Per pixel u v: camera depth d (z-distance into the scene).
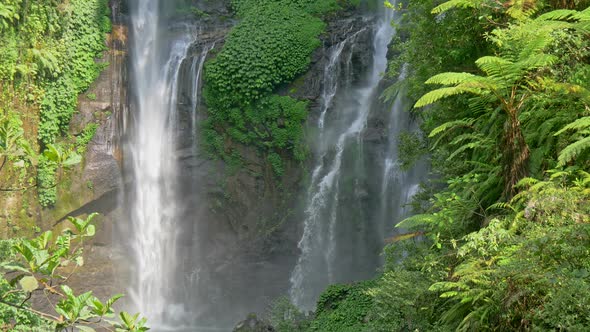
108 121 24.70
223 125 25.78
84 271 23.81
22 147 4.87
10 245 5.40
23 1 22.25
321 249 25.12
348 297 14.33
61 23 23.77
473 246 6.84
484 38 10.57
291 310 16.83
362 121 25.62
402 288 8.98
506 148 7.47
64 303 4.17
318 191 25.25
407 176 23.77
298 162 25.50
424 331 8.68
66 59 23.84
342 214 24.97
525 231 6.44
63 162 4.57
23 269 4.17
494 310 6.62
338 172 25.16
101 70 24.89
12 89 22.05
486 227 7.09
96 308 4.21
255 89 25.39
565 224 6.13
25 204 22.38
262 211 25.44
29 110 22.66
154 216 25.72
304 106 25.34
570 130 7.34
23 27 22.28
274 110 25.34
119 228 24.86
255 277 25.19
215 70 25.67
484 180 8.45
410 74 14.09
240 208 25.53
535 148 7.73
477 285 7.09
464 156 10.02
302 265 25.19
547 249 5.94
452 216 8.40
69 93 23.69
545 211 6.35
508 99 7.64
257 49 25.64
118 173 24.72
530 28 7.31
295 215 25.38
